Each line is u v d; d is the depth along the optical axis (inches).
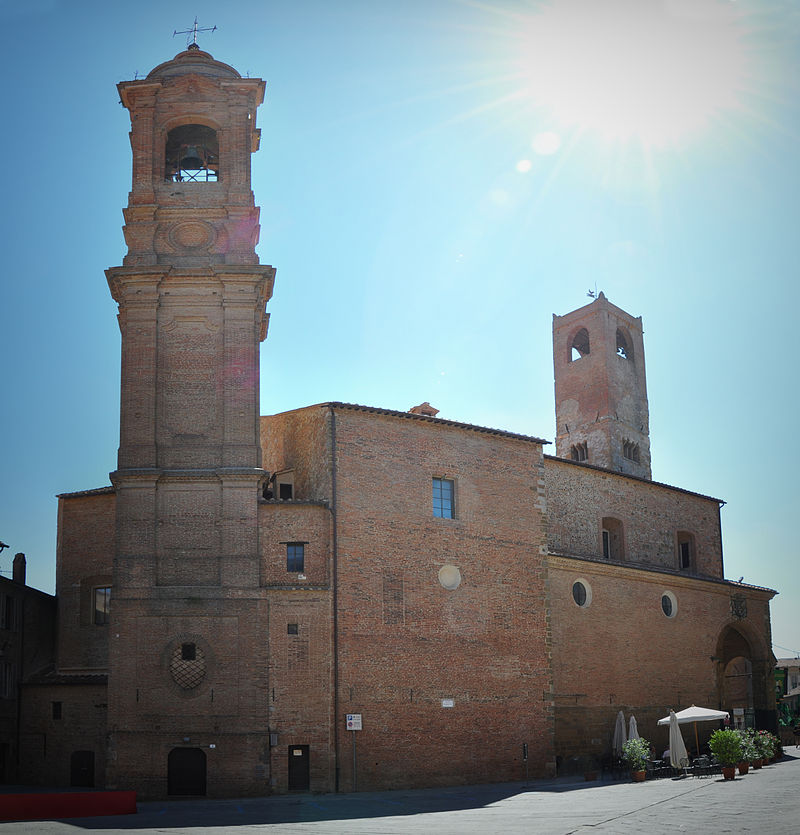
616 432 3198.8
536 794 1531.7
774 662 2581.2
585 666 2046.0
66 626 1941.4
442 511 1883.6
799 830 946.7
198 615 1646.2
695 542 2591.0
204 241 1830.7
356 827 1113.4
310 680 1646.2
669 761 1903.3
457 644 1814.7
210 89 1903.3
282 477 1857.8
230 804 1455.5
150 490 1697.8
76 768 1817.2
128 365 1761.8
